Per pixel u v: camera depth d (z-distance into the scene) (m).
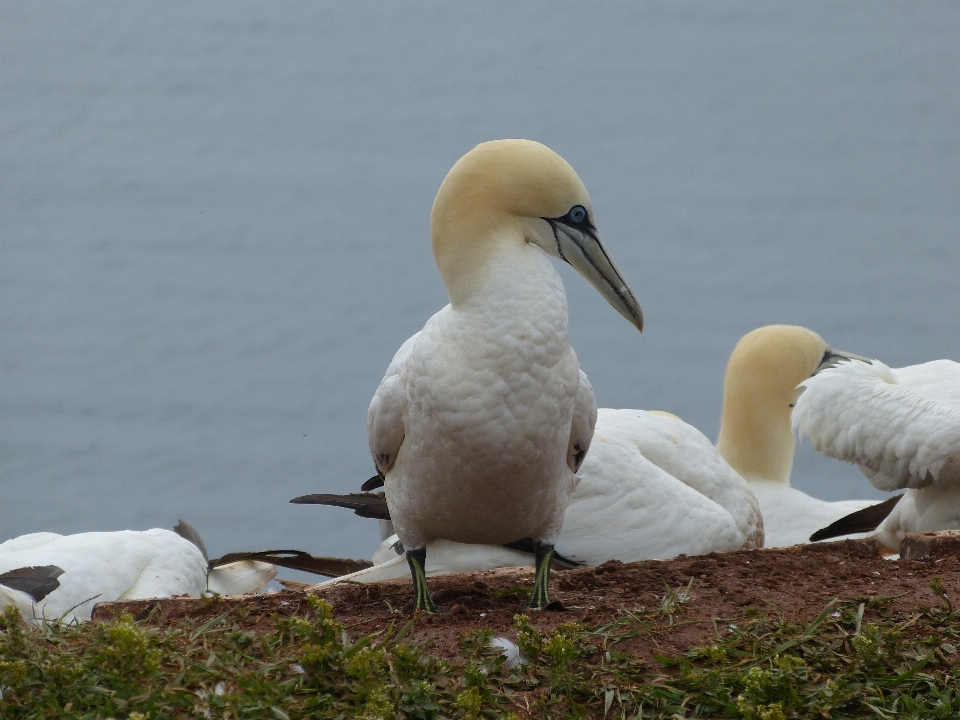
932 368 16.91
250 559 15.45
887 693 9.22
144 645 9.30
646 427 16.36
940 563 11.77
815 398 15.27
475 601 11.31
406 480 10.97
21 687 8.95
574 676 9.36
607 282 11.07
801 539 18.72
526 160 10.75
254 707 8.84
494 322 10.32
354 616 11.09
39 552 14.04
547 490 10.74
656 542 15.12
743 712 8.82
